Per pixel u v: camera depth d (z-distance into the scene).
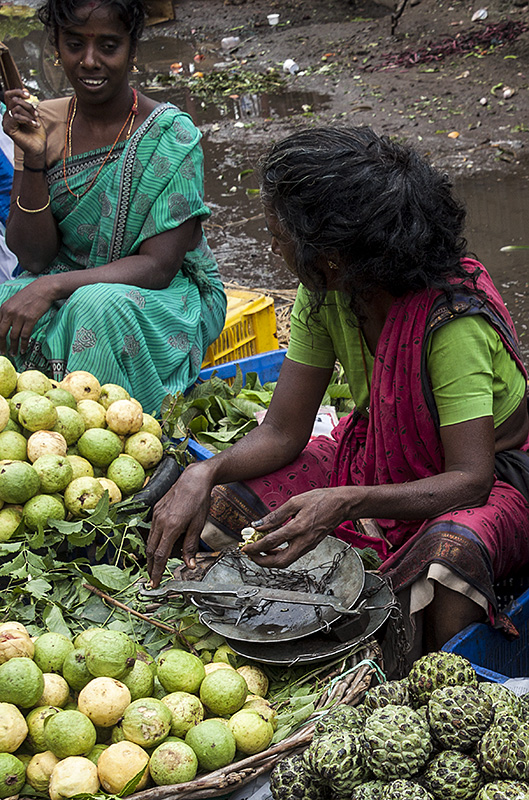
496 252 5.12
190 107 8.79
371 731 1.53
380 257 1.93
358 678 1.81
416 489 1.99
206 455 2.71
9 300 2.93
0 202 3.79
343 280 1.99
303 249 1.96
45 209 3.12
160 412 2.81
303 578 2.08
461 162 6.45
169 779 1.62
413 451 2.13
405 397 2.07
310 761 1.55
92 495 2.25
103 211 3.12
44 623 1.99
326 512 1.94
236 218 6.23
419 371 2.03
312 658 1.87
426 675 1.66
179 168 3.08
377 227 1.89
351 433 2.42
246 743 1.70
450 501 2.00
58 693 1.77
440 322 1.99
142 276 3.07
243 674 1.91
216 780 1.62
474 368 2.00
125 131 3.10
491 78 8.16
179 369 3.18
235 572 2.14
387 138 2.04
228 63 10.09
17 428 2.36
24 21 12.75
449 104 7.68
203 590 1.96
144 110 3.12
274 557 1.95
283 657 1.91
